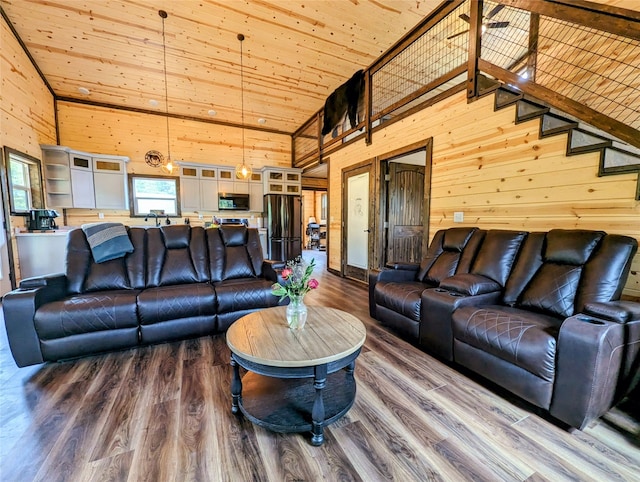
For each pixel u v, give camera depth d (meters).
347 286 4.58
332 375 1.83
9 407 1.60
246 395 1.63
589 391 1.33
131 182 5.80
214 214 6.73
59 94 5.17
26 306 1.94
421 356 2.22
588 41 2.56
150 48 4.25
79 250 2.51
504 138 2.55
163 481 1.15
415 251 4.85
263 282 2.73
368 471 1.20
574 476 1.17
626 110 2.38
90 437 1.38
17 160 4.05
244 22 3.76
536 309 1.93
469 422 1.49
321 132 5.88
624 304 1.52
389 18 3.68
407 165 4.64
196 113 6.19
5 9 3.56
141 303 2.22
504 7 2.70
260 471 1.20
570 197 2.14
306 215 11.98
